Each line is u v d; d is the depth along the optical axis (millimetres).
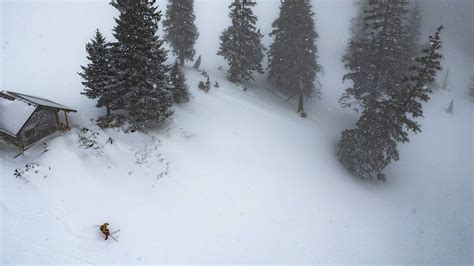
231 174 24828
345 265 21266
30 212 17547
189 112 29391
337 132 36938
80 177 20188
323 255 21438
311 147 32031
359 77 33594
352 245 23000
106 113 25359
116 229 18516
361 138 29188
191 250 18969
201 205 21766
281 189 25344
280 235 21750
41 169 19656
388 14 31281
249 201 23266
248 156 27219
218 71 41625
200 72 38469
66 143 21453
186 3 36250
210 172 24281
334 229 23781
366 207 27156
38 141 21219
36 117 20688
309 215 24078
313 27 36094
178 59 40875
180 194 21984
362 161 29141
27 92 26453
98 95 23234
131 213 19719
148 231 19125
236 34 35938
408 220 27391
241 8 35625
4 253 15453
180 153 24797
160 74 23562
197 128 27875
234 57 36906
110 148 22562
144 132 25172
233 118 31172
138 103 22484
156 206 20734
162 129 26234
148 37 21812
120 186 20984
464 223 28719
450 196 31922
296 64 35062
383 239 24500
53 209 18125
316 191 26625
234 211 22156
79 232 17609
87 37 38719
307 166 29094
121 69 22359
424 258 23828
